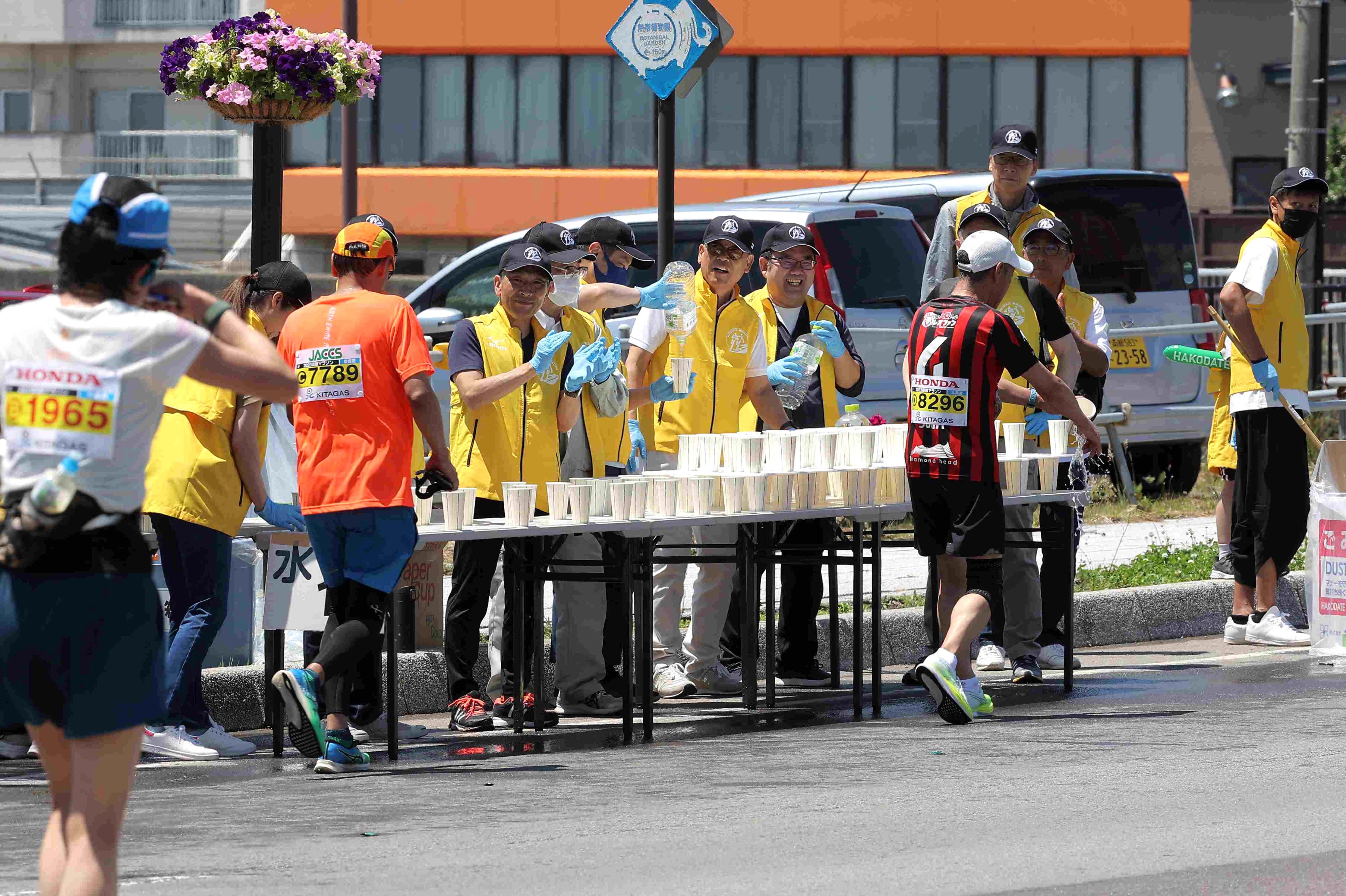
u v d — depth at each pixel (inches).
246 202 5319.9
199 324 597.0
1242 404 1419.8
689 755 1027.9
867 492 1155.9
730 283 1238.9
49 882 577.9
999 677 1321.4
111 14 5659.5
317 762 987.3
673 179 1338.6
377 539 981.8
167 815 866.1
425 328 1818.4
